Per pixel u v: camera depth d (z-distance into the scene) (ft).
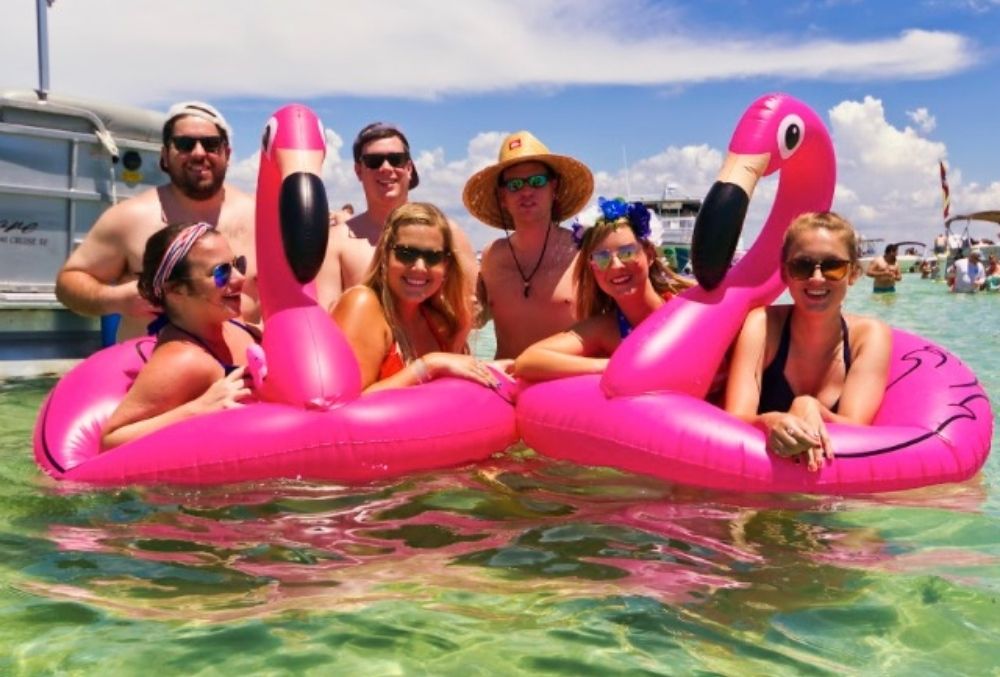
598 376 13.70
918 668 7.29
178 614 8.26
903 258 187.32
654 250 15.35
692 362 13.14
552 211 18.78
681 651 7.57
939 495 11.83
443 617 8.21
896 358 14.14
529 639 7.77
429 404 12.97
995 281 79.36
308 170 13.99
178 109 17.97
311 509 11.41
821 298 12.90
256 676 7.11
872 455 11.83
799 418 11.93
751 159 13.88
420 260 14.33
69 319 23.98
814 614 8.30
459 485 12.48
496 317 18.07
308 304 13.60
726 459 11.84
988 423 13.10
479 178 17.84
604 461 12.78
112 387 14.25
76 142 24.61
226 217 18.45
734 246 13.64
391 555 9.84
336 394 12.52
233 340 14.15
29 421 17.61
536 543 10.23
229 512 11.25
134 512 11.22
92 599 8.60
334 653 7.49
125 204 18.11
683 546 10.11
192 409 12.61
